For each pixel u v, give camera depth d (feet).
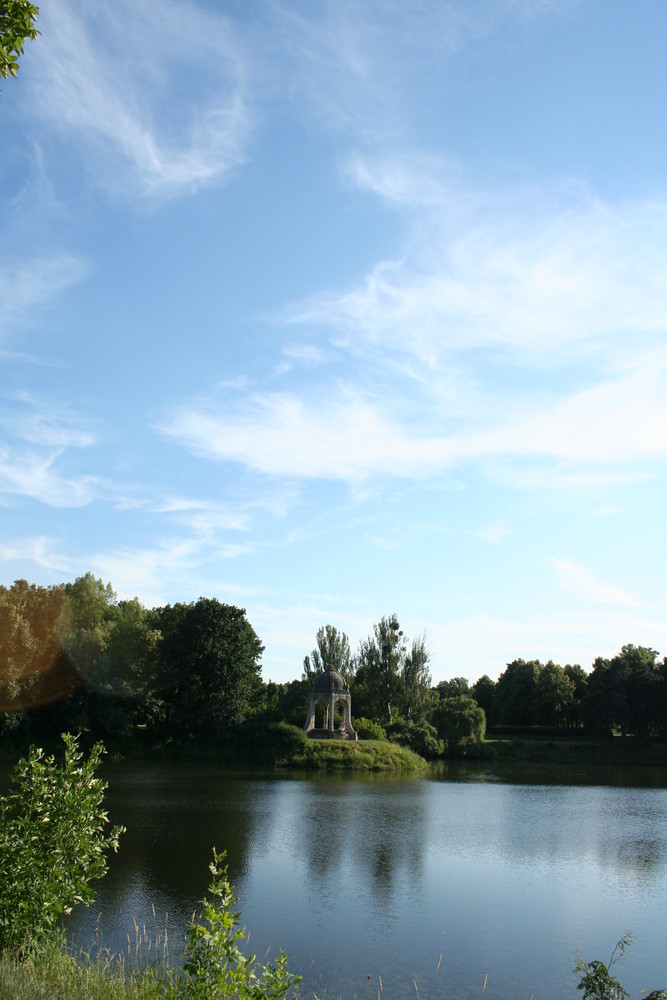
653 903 90.74
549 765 296.30
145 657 266.36
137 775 202.49
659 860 115.24
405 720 328.90
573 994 62.69
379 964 67.97
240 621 269.23
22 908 44.65
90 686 243.81
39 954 43.32
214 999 36.99
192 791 173.68
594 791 206.18
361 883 95.61
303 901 86.33
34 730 236.84
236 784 191.01
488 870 106.01
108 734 250.98
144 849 107.14
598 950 73.97
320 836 124.06
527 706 408.46
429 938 75.61
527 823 147.23
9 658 213.87
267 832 124.77
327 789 188.55
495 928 79.71
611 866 110.73
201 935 39.06
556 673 402.52
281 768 237.86
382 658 341.41
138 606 294.87
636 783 231.30
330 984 62.80
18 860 45.70
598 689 360.48
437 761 298.35
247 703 277.23
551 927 80.53
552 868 108.47
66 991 36.96
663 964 70.69
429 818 149.18
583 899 91.86
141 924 72.54
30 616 235.61
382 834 128.98
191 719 260.62
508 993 62.64
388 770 247.50
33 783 48.93
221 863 100.78
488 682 484.74
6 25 44.04
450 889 94.84
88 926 71.36
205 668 260.83
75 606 252.21
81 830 48.14
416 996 61.31
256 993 36.55
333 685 280.51
